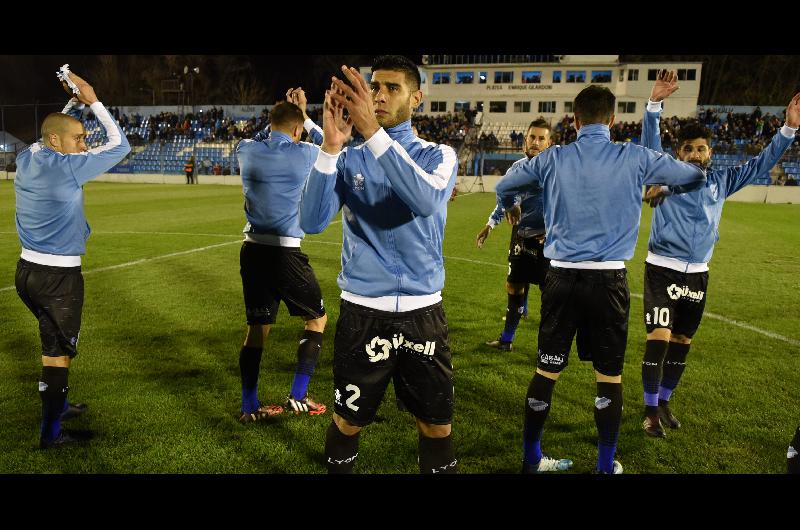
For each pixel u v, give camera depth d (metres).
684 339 3.50
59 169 2.89
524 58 39.66
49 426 3.01
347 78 1.71
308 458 2.98
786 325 5.46
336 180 2.03
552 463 2.90
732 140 29.30
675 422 3.40
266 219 3.29
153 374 4.10
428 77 40.50
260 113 37.72
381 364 2.08
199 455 3.00
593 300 2.63
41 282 2.98
